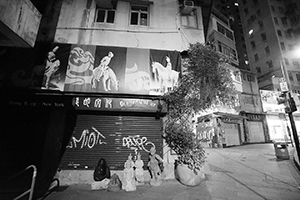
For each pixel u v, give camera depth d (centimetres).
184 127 655
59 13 795
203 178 607
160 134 693
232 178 621
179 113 666
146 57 742
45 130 649
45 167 606
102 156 643
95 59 711
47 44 710
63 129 649
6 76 643
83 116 681
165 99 683
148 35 822
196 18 890
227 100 682
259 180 596
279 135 2050
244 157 988
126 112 696
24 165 609
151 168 589
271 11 3059
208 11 967
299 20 2959
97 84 682
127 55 733
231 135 1712
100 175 561
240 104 1920
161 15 872
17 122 646
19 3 360
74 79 679
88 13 815
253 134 1934
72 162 625
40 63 680
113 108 645
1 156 612
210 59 659
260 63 3103
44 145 626
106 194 495
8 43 393
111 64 712
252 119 1969
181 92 662
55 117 655
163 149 676
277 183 563
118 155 649
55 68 682
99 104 645
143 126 695
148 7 893
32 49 694
